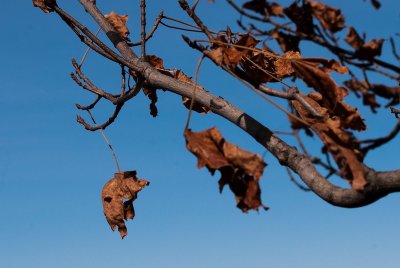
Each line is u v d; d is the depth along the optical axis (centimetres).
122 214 402
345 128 297
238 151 265
